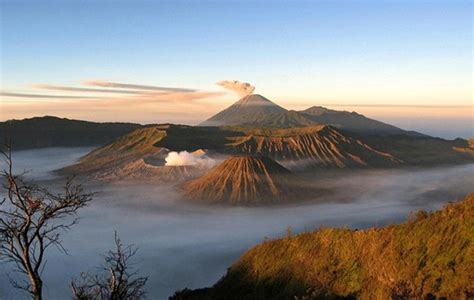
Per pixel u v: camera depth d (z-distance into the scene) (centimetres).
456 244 2530
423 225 2934
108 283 1681
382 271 2916
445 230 2711
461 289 2198
